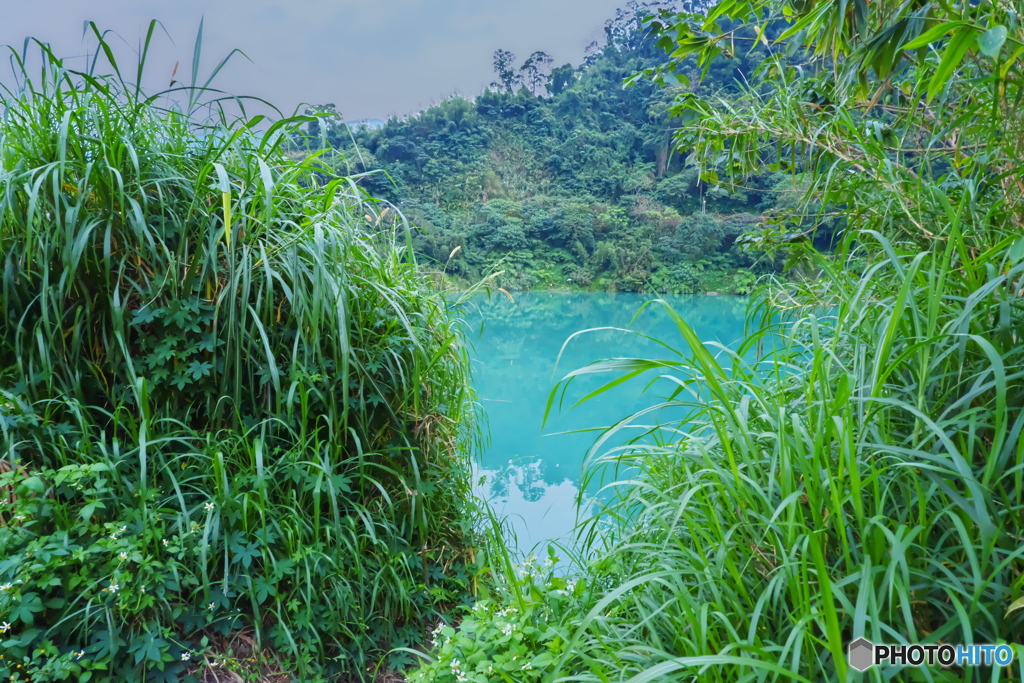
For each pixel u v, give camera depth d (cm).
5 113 156
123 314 156
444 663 135
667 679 92
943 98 154
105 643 122
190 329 156
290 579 154
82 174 157
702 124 227
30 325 154
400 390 188
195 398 167
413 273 209
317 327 157
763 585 100
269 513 151
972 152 181
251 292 169
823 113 207
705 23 207
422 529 179
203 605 140
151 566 132
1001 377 82
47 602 121
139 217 148
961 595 90
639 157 4328
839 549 97
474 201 3866
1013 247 96
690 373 121
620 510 142
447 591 189
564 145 4478
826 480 91
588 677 100
